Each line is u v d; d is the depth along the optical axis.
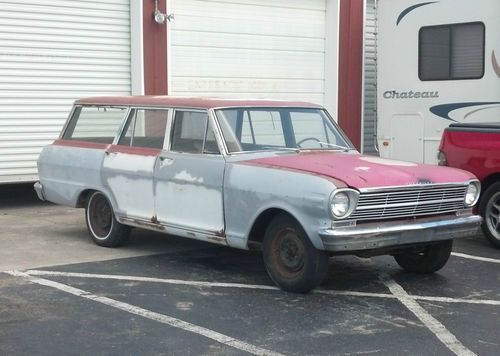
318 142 7.46
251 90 13.86
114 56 12.35
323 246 5.89
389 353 4.95
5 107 11.34
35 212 10.98
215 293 6.42
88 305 6.04
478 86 10.84
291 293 6.41
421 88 11.59
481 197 8.36
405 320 5.69
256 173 6.45
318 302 6.15
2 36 11.20
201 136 7.12
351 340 5.20
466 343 5.17
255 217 6.41
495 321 5.69
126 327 5.47
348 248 5.86
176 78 12.94
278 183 6.22
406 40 11.73
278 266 6.44
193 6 13.00
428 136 11.55
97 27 12.11
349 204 5.89
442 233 6.42
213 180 6.80
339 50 14.58
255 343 5.13
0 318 5.67
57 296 6.30
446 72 11.23
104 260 7.70
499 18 10.51
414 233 6.21
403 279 6.99
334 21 14.52
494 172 8.15
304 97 14.56
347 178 5.96
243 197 6.50
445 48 11.22
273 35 14.02
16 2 11.27
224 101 7.28
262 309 5.94
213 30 13.27
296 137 7.39
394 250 6.54
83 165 8.33
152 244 8.52
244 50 13.69
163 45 12.56
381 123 12.20
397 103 11.94
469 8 10.85
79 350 4.98
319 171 6.12
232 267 7.42
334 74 14.61
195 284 6.73
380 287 6.68
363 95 14.88
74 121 8.79
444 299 6.29
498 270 7.36
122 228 8.16
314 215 5.92
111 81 12.37
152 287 6.62
